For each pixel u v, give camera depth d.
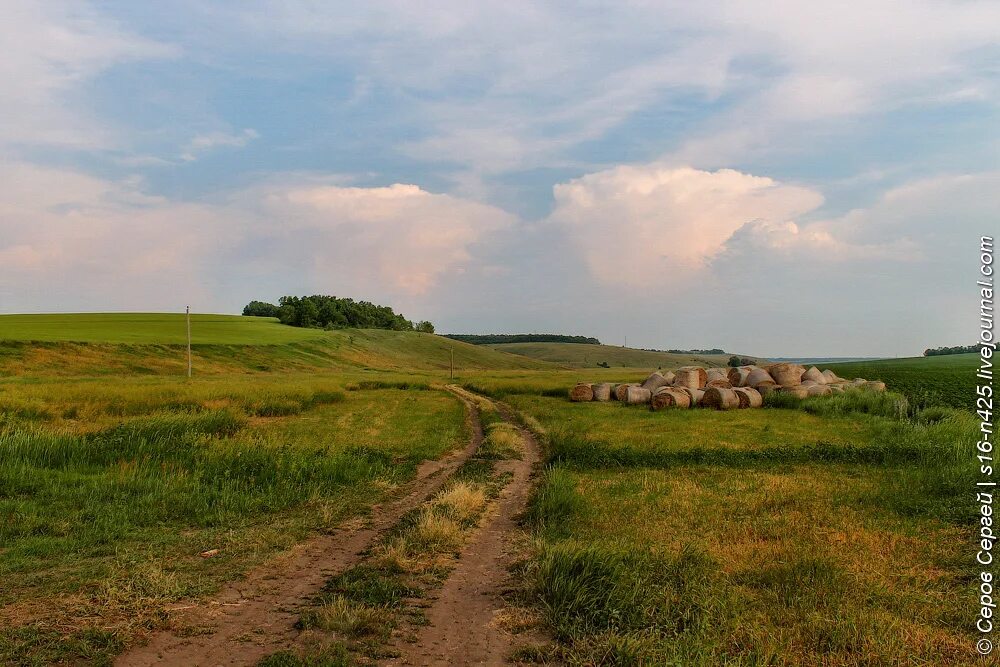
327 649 5.78
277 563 8.55
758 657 5.69
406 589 7.51
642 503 12.21
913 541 9.62
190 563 8.42
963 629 6.59
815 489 13.45
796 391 32.59
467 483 14.02
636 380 60.72
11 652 5.56
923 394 31.48
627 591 7.00
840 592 7.40
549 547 8.14
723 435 21.58
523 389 47.72
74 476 12.79
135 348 77.06
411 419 28.94
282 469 14.24
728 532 10.12
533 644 6.05
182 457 14.86
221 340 94.50
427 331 189.25
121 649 5.77
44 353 66.88
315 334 118.94
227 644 5.96
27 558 8.41
